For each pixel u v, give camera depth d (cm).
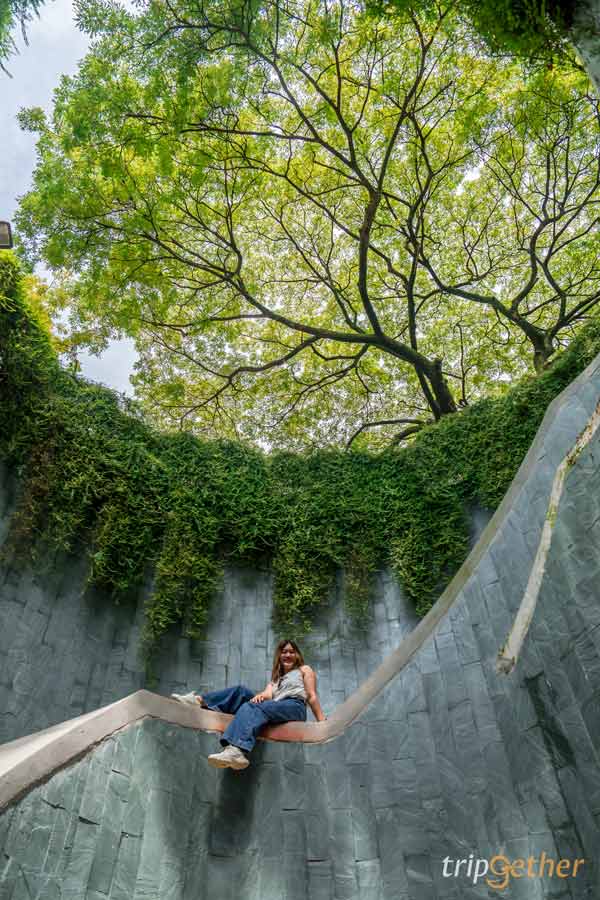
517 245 1395
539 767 485
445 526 1013
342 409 1531
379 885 511
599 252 1398
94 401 1010
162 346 1438
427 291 1458
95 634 870
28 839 410
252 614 982
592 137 1251
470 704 554
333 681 930
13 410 912
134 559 930
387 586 1010
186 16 1016
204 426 1473
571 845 444
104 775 480
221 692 632
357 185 1282
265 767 568
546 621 518
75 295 1317
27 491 873
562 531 530
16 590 818
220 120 1164
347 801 554
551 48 477
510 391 1067
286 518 1059
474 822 507
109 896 444
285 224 1391
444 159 1287
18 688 767
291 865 523
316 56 1150
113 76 1086
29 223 1210
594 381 597
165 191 1230
